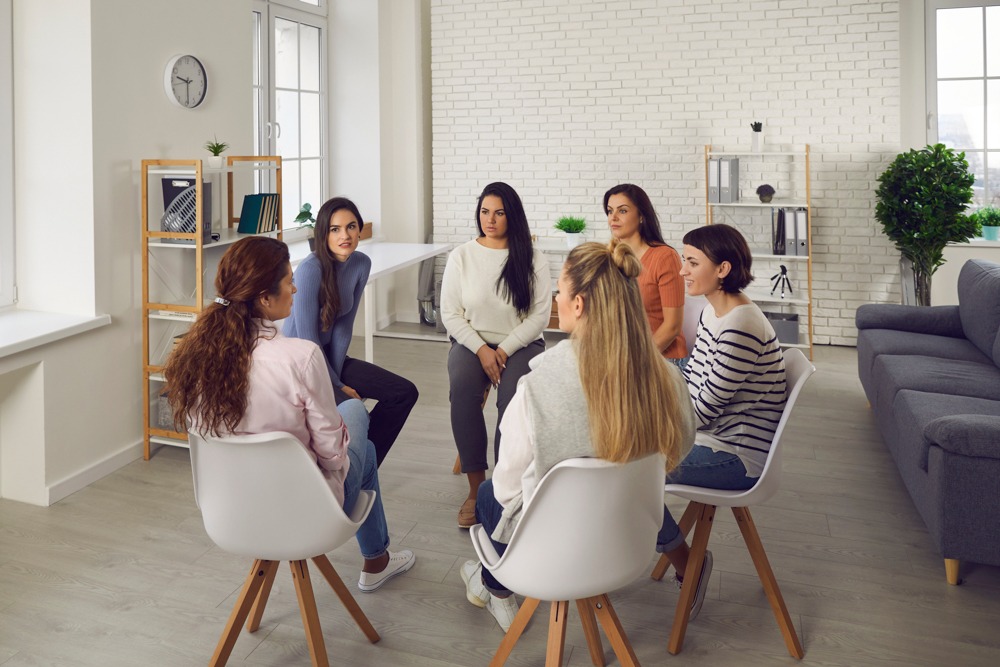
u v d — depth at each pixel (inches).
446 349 252.2
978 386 145.6
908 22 241.9
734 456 94.3
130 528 128.3
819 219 249.0
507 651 85.6
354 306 131.9
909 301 238.8
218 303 83.0
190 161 145.8
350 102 267.0
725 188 246.2
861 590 110.0
